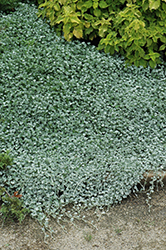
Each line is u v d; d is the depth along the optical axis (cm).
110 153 445
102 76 468
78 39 485
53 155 440
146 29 472
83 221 429
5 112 450
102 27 472
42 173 434
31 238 418
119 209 436
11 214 427
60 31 483
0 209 423
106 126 455
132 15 465
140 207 437
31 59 469
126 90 465
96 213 431
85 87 461
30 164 438
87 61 471
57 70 463
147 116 461
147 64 481
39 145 446
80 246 417
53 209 427
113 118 457
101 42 473
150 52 473
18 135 444
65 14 467
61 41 477
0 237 417
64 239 420
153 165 445
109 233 423
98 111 459
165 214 432
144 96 466
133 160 445
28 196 430
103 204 433
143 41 469
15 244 415
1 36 477
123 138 452
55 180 434
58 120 454
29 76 464
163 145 452
